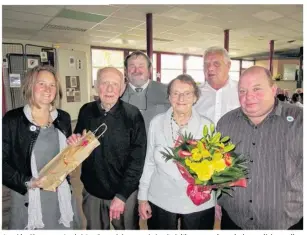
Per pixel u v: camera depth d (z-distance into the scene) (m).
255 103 1.12
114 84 1.38
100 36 6.82
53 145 1.33
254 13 4.78
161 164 1.33
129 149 1.43
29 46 7.02
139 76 1.87
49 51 7.00
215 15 4.86
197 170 1.00
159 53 10.05
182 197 1.30
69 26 5.56
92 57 8.65
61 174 1.15
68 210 1.38
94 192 1.45
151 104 1.90
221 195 1.30
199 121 1.35
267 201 1.16
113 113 1.40
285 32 6.55
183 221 1.33
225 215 1.34
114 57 9.13
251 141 1.20
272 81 1.16
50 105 1.36
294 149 1.13
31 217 1.25
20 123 1.26
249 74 1.15
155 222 1.38
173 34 6.59
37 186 1.16
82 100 8.02
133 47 9.02
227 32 6.19
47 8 4.26
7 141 1.24
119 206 1.37
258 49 9.72
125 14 4.68
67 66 7.48
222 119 1.34
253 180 1.18
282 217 1.15
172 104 1.31
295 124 1.14
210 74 1.90
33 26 5.50
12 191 1.28
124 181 1.40
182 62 10.81
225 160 1.03
